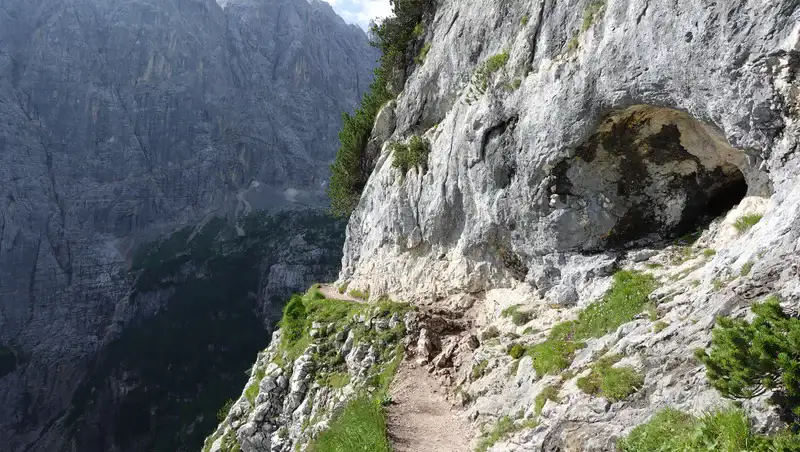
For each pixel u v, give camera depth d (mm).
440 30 33562
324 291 38969
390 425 16766
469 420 15703
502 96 22688
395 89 41219
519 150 21500
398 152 32969
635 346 11664
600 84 17781
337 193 46688
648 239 19250
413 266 30078
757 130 13289
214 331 108812
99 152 153625
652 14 15727
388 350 22562
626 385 10516
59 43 159875
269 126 174750
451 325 23719
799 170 12242
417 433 16031
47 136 148875
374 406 18125
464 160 25469
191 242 142625
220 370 101250
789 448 6660
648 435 8781
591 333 15398
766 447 6945
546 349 15070
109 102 158750
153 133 163000
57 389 111812
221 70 177750
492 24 27266
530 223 21375
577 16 19688
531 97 21000
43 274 129375
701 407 8562
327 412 22219
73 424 97000
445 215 27703
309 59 195875
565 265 20203
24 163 138875
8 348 115938
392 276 31469
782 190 12570
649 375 10406
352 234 40719
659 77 15617
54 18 162375
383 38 42219
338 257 123688
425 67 34062
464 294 25641
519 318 20250
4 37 155875
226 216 155375
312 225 137000
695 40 14297
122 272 137750
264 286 121750
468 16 29859
